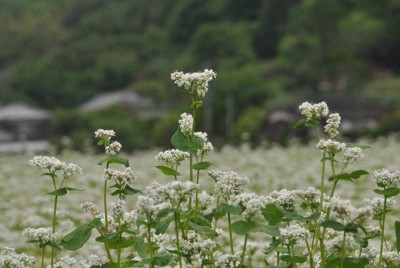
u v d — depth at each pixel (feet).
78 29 351.67
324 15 289.33
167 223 14.92
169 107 274.57
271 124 196.13
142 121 224.94
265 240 33.32
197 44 298.15
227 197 16.28
